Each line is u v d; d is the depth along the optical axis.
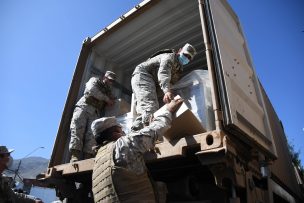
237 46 3.09
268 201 2.94
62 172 3.01
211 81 2.22
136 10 3.98
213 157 1.86
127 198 1.60
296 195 5.57
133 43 4.59
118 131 2.04
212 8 2.76
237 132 2.12
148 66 2.98
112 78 4.07
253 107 2.75
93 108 3.81
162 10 3.97
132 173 1.67
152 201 1.67
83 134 3.65
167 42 4.61
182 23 4.21
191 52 2.96
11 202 3.13
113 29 4.30
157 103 2.78
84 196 3.39
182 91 2.64
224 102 2.11
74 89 4.07
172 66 2.82
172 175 2.86
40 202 3.40
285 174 4.84
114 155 1.74
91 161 2.74
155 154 2.18
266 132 2.88
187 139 2.03
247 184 2.17
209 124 2.32
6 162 3.16
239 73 2.72
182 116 2.01
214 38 2.49
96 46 4.59
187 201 2.46
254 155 2.55
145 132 1.81
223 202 2.40
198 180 2.68
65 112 3.85
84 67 4.38
